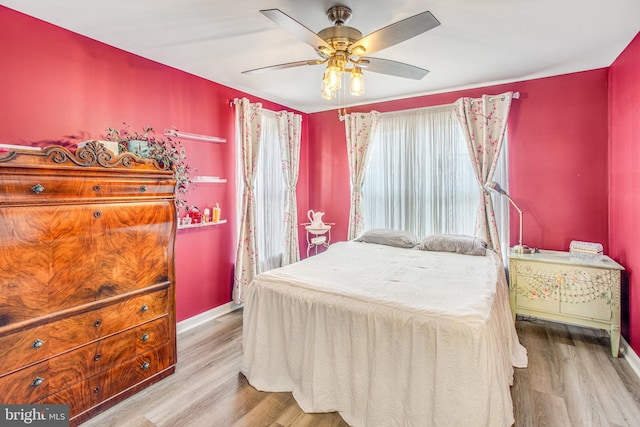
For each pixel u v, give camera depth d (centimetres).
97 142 187
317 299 197
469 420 147
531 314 285
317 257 295
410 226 385
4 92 195
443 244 321
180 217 299
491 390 152
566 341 277
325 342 194
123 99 255
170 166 235
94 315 187
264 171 390
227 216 349
